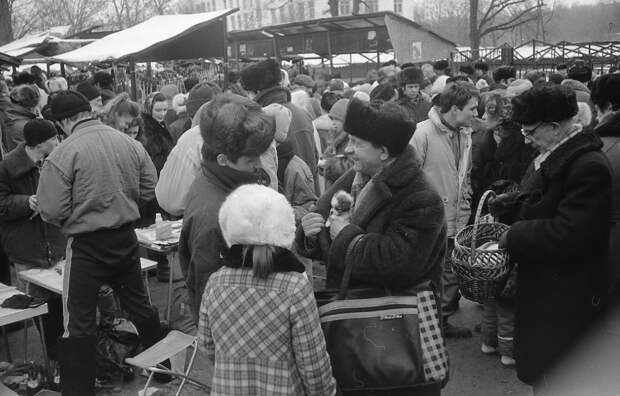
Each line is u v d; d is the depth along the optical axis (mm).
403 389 2246
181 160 3400
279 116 3537
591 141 2662
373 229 2326
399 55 17641
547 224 2664
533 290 2795
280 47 20484
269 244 2021
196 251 2527
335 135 5188
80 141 3404
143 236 4598
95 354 3484
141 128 5859
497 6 34094
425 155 4145
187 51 12367
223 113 2508
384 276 2240
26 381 3857
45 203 3373
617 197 2908
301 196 4387
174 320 4477
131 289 3768
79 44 18109
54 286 4008
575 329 2705
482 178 4535
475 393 3791
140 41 11070
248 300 2041
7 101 6922
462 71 11828
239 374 2064
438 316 2318
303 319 2029
